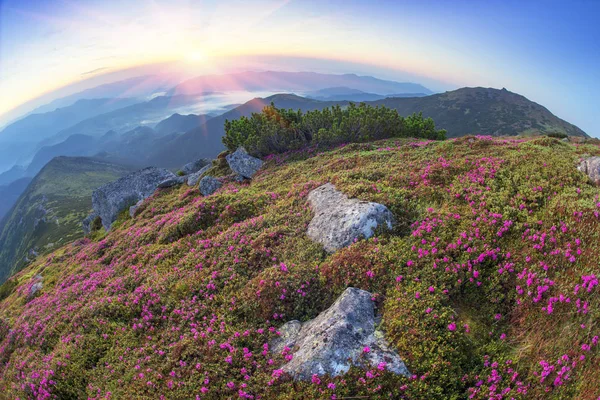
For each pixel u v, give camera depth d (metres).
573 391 7.07
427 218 13.06
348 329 8.84
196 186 37.00
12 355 16.06
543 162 16.03
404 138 35.12
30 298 26.88
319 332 9.02
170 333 11.42
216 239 16.64
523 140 27.02
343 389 7.66
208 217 20.92
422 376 7.63
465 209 13.45
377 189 15.64
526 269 9.82
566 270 9.49
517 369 7.88
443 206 14.05
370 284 10.60
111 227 43.41
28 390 11.73
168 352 10.63
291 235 14.77
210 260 14.88
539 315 8.77
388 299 9.75
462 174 16.56
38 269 38.81
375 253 11.45
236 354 9.60
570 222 10.92
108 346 12.33
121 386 10.10
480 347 8.49
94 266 23.41
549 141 21.66
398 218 13.50
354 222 13.15
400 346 8.38
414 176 17.22
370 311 9.57
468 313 9.54
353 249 12.01
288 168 30.52
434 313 8.97
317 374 8.02
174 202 34.84
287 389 8.01
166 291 13.84
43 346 14.90
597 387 6.88
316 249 13.23
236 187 31.14
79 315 14.93
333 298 10.83
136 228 28.14
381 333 8.88
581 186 13.52
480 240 11.28
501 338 8.57
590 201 11.81
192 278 13.88
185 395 8.80
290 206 17.84
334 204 15.33
